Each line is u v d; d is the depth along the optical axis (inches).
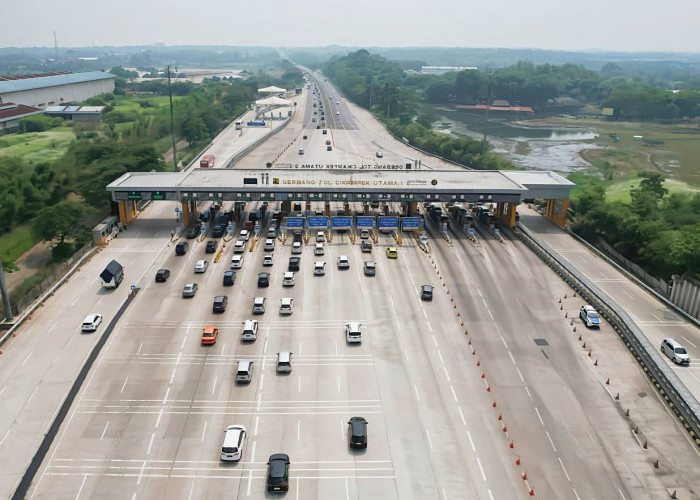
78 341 3154.5
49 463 2304.4
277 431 2498.8
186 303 3582.7
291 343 3166.8
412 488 2206.0
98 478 2235.5
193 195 4685.0
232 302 3602.4
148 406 2645.2
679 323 3489.2
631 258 4805.6
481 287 3890.3
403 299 3686.0
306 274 4013.3
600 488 2229.3
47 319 3376.0
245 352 3075.8
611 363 3061.0
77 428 2498.8
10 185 5280.5
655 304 3747.5
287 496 2156.7
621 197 6565.0
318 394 2746.1
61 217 4724.4
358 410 2642.7
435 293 3774.6
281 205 5300.2
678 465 2359.7
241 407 2647.6
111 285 3747.5
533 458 2373.3
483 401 2721.5
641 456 2405.3
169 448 2391.7
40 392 2731.3
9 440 2425.0
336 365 2974.9
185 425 2529.5
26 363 2947.8
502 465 2330.2
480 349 3149.6
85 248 4443.9
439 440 2460.6
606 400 2760.8
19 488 2178.9
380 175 5177.2
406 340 3218.5
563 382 2888.8
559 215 5241.1
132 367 2928.2
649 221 4810.5
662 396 2800.2
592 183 7372.1
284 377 2866.6
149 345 3122.5
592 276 4165.8
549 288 3907.5
